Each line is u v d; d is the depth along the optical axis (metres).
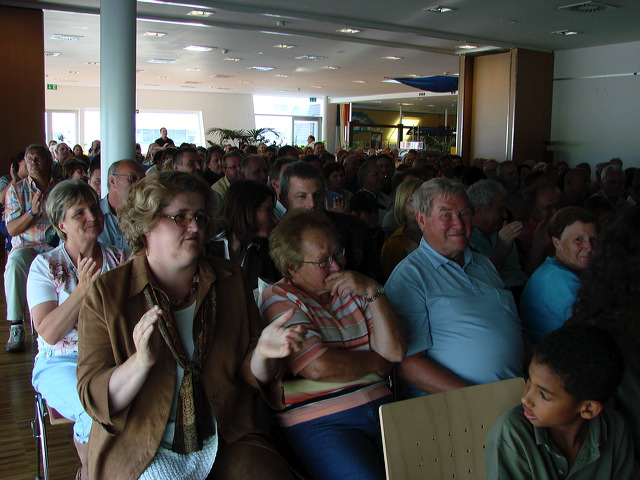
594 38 9.24
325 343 1.85
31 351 3.93
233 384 1.65
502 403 1.64
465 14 7.73
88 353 1.50
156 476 1.52
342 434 1.76
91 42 10.32
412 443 1.48
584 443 1.32
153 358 1.40
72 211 2.29
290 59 12.30
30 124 7.38
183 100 20.64
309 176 2.71
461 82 10.77
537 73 10.35
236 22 8.50
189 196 1.57
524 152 10.41
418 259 2.13
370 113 24.86
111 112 4.71
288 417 1.82
